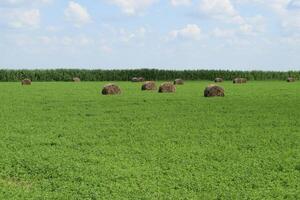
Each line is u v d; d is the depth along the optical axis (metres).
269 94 48.59
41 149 19.84
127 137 22.58
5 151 19.36
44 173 16.08
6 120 28.56
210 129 24.89
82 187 14.35
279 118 29.05
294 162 17.58
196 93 50.28
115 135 23.27
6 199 13.20
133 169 16.48
